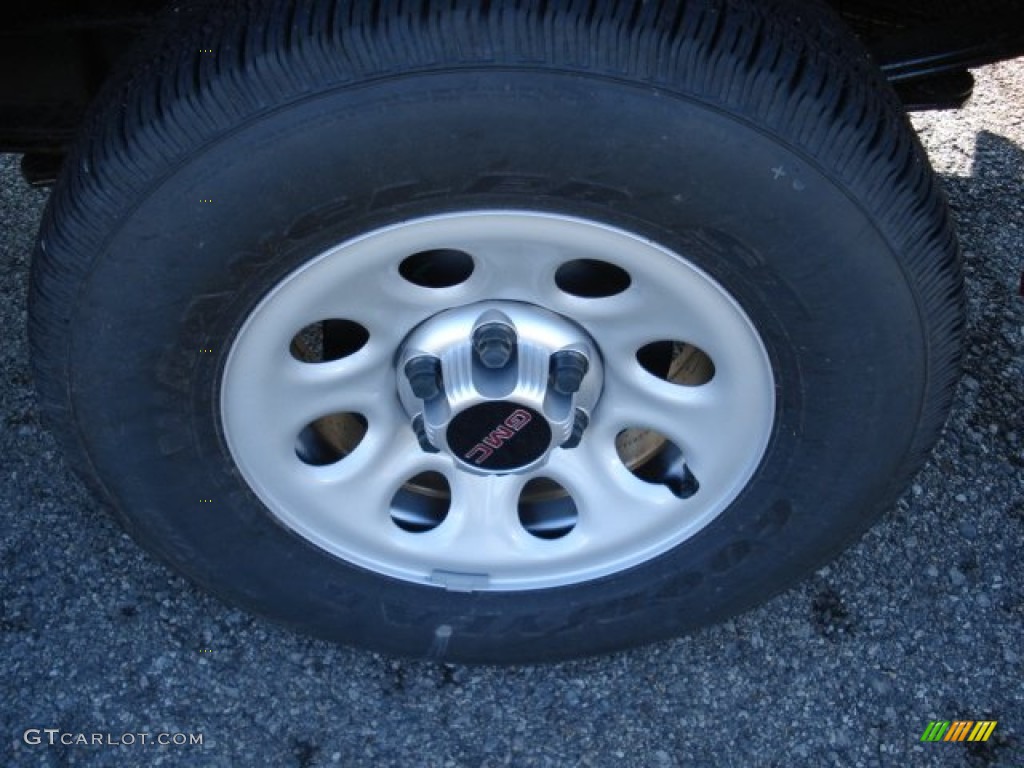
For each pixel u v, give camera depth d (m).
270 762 2.04
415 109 1.38
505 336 1.67
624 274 1.73
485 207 1.50
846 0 2.21
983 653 2.21
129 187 1.45
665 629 2.04
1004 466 2.51
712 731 2.10
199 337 1.61
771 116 1.40
